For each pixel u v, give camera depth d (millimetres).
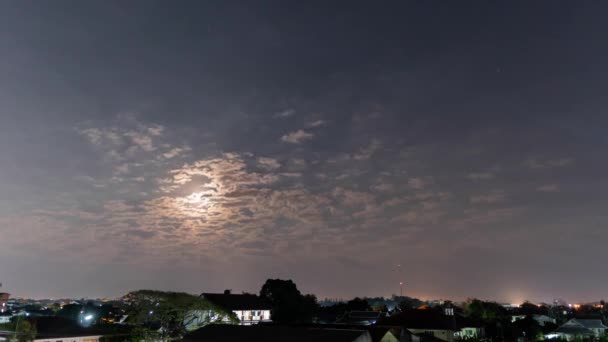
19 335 62344
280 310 113375
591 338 98875
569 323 114250
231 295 111438
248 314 105625
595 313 195000
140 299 68562
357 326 73188
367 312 125312
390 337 66812
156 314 68062
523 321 116500
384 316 122250
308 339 51375
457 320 97625
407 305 172375
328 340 50562
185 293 72250
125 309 68938
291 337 52750
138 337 68750
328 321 127938
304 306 118625
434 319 87562
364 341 52281
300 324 77875
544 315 165125
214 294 108875
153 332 68875
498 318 124938
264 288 117688
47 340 63844
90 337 67312
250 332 56875
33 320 68438
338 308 147125
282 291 115938
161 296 69375
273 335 54500
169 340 65688
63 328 70188
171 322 70188
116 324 76688
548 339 100000
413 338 70188
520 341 103500
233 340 54281
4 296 136125
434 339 77250
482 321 108250
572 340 97562
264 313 109625
